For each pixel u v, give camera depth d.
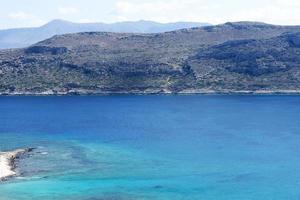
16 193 81.56
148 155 116.19
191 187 86.12
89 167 101.50
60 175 94.00
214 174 95.69
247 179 91.88
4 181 89.00
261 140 142.88
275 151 122.25
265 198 80.25
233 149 125.81
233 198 80.12
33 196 79.94
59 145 133.88
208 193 82.56
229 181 90.38
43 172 96.38
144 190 83.94
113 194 81.25
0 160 104.81
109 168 100.62
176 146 131.25
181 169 100.00
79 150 123.81
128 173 96.19
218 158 112.44
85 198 78.88
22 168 99.88
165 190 84.06
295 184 88.38
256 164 105.31
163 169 99.94
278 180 91.19
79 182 88.75
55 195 80.44
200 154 117.81
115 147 129.38
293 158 112.31
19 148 127.69
